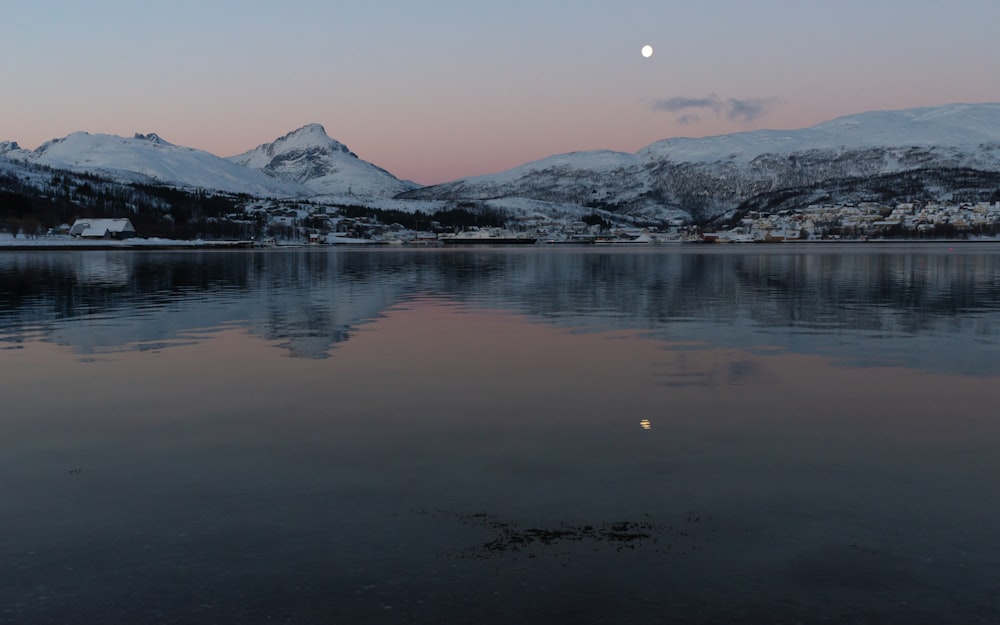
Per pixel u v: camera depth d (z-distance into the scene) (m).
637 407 16.12
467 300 44.56
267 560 8.46
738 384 18.70
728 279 64.62
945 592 7.71
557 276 71.81
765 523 9.49
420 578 8.02
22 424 14.72
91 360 22.59
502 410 15.88
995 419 14.98
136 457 12.45
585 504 10.17
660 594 7.68
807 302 41.88
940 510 9.94
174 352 24.23
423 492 10.66
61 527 9.43
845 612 7.33
